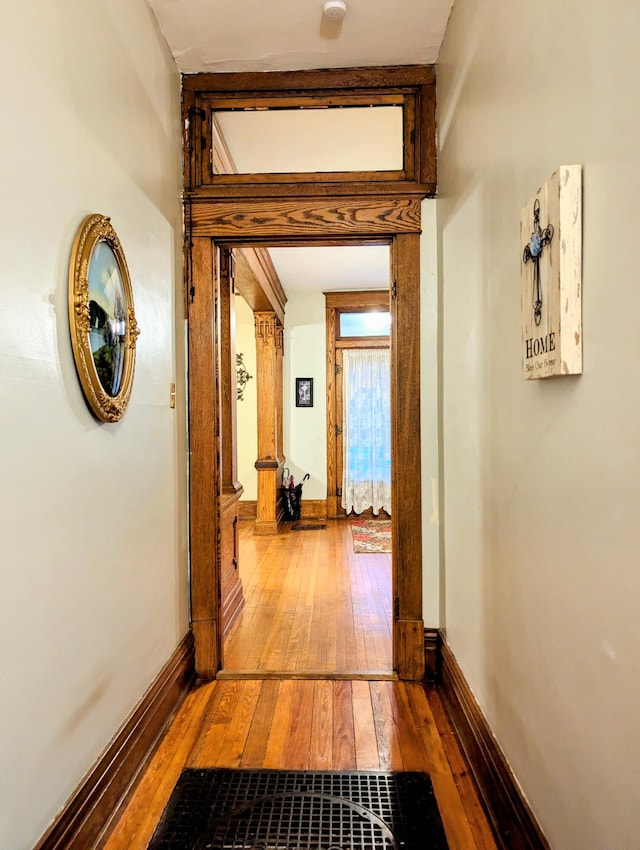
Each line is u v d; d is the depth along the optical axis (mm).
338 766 1784
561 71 1069
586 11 956
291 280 5984
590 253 949
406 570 2408
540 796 1209
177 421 2273
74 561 1344
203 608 2412
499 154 1491
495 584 1554
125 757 1623
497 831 1466
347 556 4711
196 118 2428
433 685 2350
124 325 1641
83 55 1428
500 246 1486
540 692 1205
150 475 1928
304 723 2049
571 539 1038
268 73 2416
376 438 6617
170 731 1994
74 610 1340
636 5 794
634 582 818
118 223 1668
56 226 1271
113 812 1526
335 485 6609
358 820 1540
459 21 1963
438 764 1794
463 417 1947
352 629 2992
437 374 2398
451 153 2117
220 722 2055
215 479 2428
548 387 1149
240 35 2176
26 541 1130
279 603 3457
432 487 2412
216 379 2461
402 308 2412
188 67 2377
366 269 5516
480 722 1668
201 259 2420
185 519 2367
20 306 1118
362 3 2020
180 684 2191
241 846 1449
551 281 1040
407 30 2174
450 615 2188
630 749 833
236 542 3354
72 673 1328
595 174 928
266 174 2424
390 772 1753
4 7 1075
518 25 1326
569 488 1045
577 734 1020
